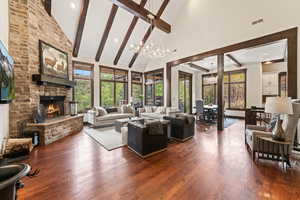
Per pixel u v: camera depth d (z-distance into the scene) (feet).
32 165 8.43
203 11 18.11
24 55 11.70
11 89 9.66
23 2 11.66
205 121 23.27
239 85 27.78
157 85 27.22
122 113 21.77
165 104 24.20
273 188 6.32
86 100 22.07
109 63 24.45
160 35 22.88
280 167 8.21
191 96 31.24
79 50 20.35
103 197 5.81
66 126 14.79
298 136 10.85
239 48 15.01
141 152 9.60
